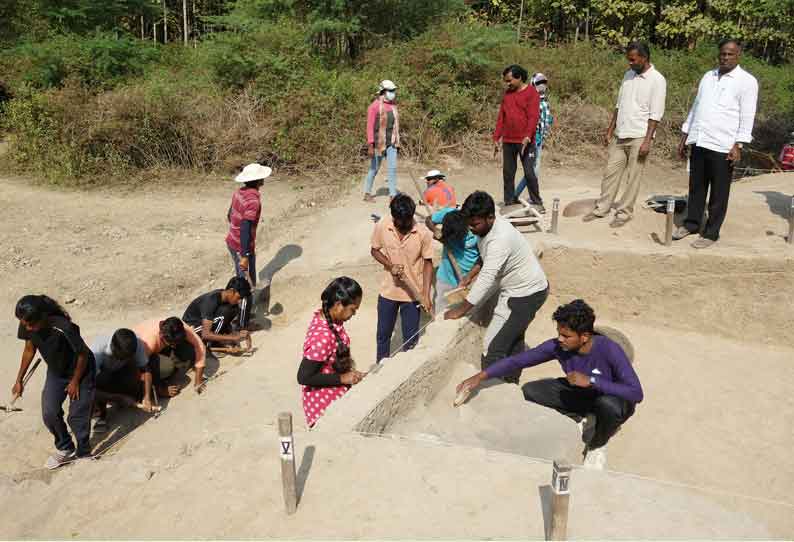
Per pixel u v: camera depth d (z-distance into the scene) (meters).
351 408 3.83
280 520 3.04
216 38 14.88
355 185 11.95
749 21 19.94
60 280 8.23
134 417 5.80
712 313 6.64
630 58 6.99
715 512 3.13
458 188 12.17
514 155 8.39
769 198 8.44
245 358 6.77
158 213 10.76
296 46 14.41
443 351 4.68
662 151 14.73
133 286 8.15
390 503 3.12
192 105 13.07
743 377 5.92
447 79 14.71
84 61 14.94
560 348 4.53
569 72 16.34
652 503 3.18
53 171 12.11
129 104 12.59
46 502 3.62
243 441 3.70
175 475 3.54
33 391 6.14
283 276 8.27
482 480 3.30
